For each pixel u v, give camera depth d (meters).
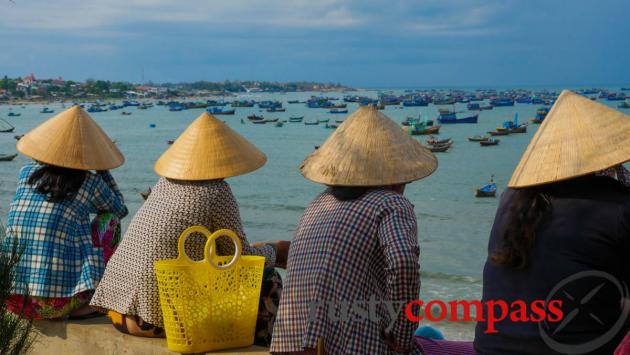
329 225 3.04
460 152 66.50
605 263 2.43
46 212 4.20
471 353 3.37
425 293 19.72
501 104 176.12
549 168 2.58
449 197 40.38
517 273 2.60
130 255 3.91
